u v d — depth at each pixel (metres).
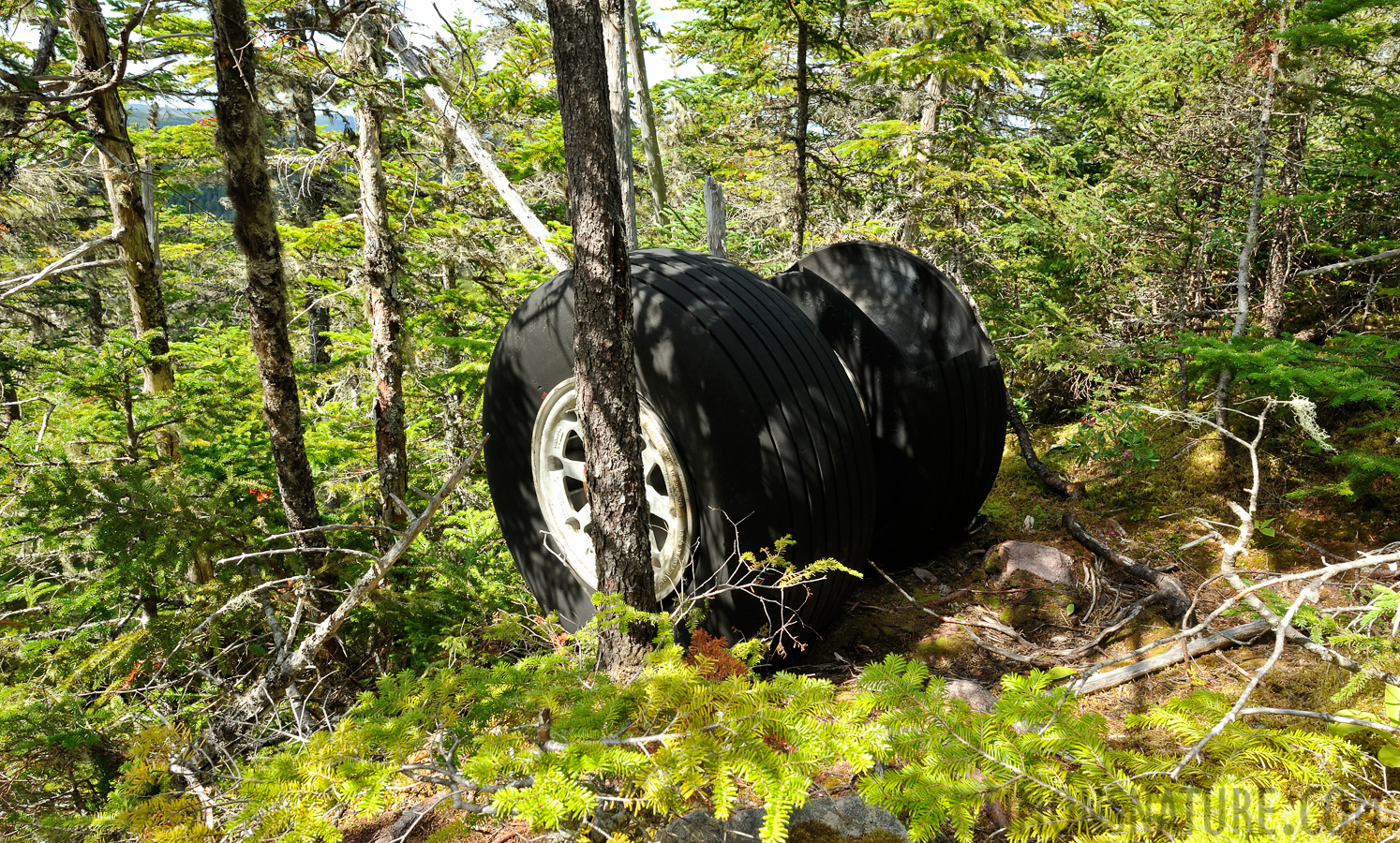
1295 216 6.09
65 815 3.54
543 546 4.92
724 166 11.55
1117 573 4.95
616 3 7.23
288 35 4.91
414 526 4.20
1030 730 2.18
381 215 5.73
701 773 1.86
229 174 4.55
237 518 4.80
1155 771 1.95
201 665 4.57
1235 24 5.70
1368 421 5.53
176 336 14.33
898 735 2.15
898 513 5.17
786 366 3.96
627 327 3.46
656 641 3.07
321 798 2.04
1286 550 4.79
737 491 3.90
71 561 4.89
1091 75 9.24
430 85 6.57
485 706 2.52
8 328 12.97
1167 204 6.60
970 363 5.20
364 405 8.55
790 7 8.47
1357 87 6.05
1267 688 3.49
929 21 9.10
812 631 4.29
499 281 9.22
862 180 11.75
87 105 6.23
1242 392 5.91
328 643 5.19
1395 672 2.70
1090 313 7.95
